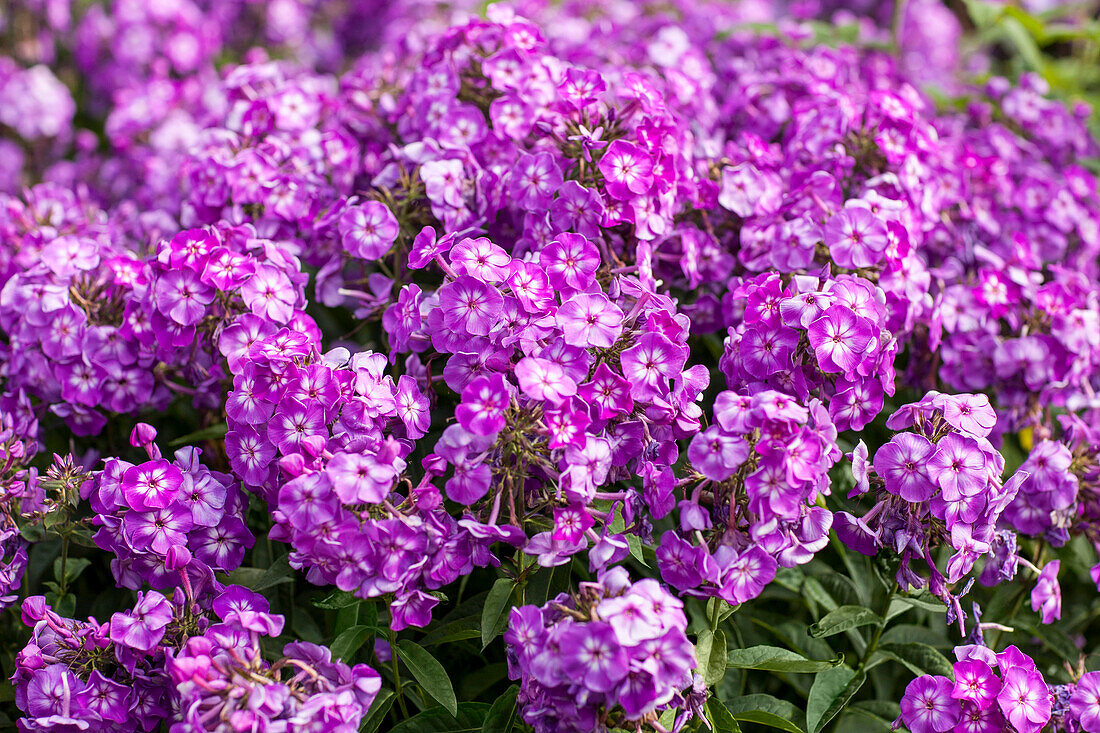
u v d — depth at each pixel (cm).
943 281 101
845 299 89
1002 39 165
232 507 89
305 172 102
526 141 98
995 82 120
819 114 102
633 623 81
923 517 87
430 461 84
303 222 101
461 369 87
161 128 127
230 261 92
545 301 87
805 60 116
